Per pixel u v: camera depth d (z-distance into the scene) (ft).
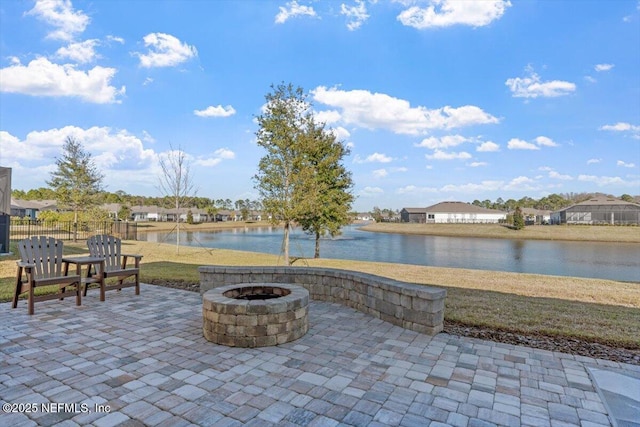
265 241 105.29
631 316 16.94
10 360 11.13
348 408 8.45
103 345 12.55
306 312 14.16
